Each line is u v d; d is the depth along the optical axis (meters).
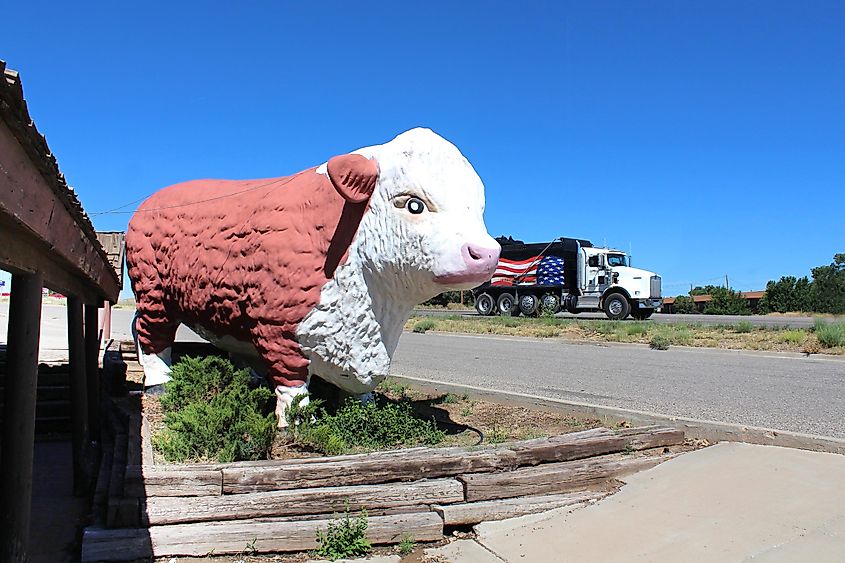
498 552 4.24
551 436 6.07
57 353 11.73
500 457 5.16
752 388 9.95
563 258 29.30
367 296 6.16
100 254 4.71
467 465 5.05
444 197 5.71
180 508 4.18
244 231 6.49
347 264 6.07
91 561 3.82
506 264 31.22
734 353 15.49
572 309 29.50
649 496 5.02
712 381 10.79
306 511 4.41
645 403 8.58
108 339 13.32
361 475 4.74
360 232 6.04
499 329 22.97
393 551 4.26
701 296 45.72
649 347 17.14
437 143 5.91
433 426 6.98
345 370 6.29
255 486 4.47
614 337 18.73
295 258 6.11
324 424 6.22
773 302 42.44
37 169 2.38
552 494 5.08
